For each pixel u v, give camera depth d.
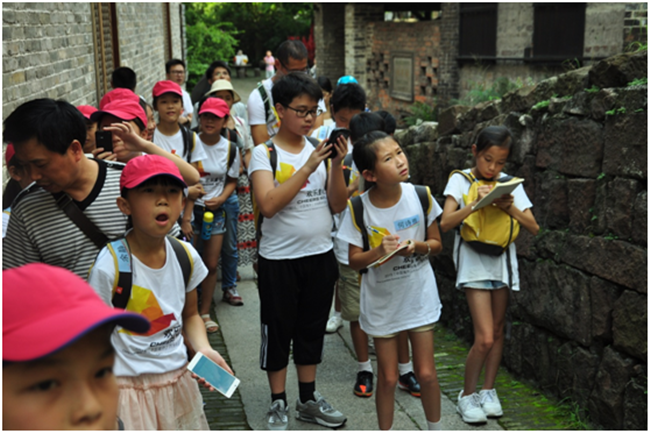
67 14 5.75
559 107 4.09
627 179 3.46
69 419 1.10
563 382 4.01
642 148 3.34
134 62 10.55
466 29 13.30
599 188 3.69
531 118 4.39
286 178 3.61
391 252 3.11
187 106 7.56
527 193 4.47
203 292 5.32
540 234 4.24
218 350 4.95
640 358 3.38
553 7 10.20
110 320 1.09
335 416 3.77
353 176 4.34
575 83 3.98
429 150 5.83
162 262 2.41
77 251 2.48
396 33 17.09
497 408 3.89
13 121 2.32
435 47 15.21
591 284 3.72
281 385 3.77
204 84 7.53
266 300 3.67
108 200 2.52
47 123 2.31
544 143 4.23
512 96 4.64
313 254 3.64
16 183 3.15
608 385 3.57
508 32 11.62
